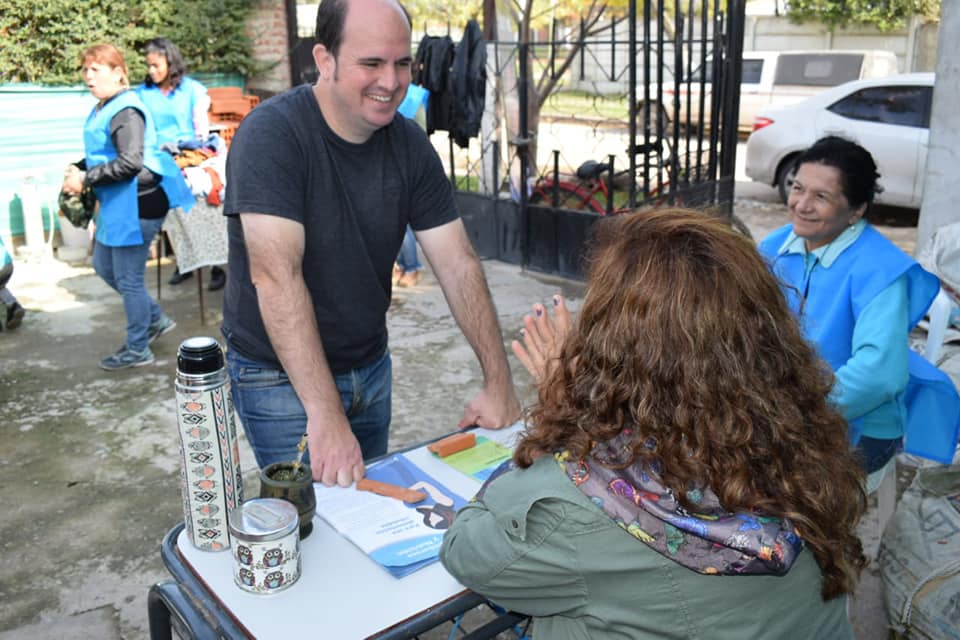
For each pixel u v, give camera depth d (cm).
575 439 111
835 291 225
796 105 884
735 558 103
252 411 221
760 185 1044
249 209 190
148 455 382
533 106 696
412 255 616
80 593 288
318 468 174
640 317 108
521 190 638
